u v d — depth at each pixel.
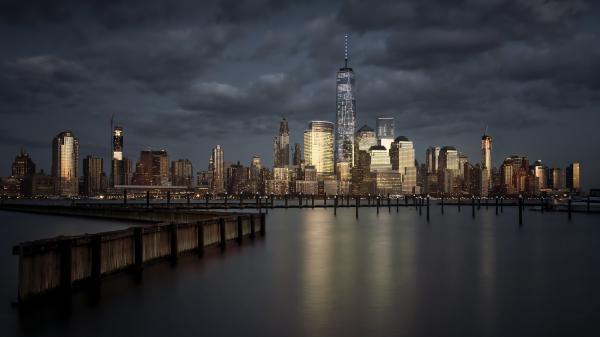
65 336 19.23
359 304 24.80
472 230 81.56
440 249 50.62
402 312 23.19
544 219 122.44
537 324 21.41
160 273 32.06
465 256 44.56
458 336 19.67
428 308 24.00
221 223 48.78
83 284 26.22
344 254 45.31
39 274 23.28
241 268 35.47
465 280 31.75
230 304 24.52
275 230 79.62
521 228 86.81
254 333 19.83
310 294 26.98
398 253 46.50
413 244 55.97
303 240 59.66
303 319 21.88
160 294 26.20
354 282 30.72
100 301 24.38
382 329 20.52
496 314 22.97
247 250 46.47
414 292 27.72
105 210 117.94
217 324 20.98
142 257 32.38
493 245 55.22
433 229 83.62
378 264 38.69
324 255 44.28
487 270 35.94
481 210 199.50
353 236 67.38
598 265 38.78
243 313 22.83
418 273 34.31
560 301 25.69
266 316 22.36
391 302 25.22
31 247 22.81
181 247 39.31
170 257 37.09
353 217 131.00
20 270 22.39
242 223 55.75
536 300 25.88
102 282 27.97
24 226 87.69
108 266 28.62
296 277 32.25
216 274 32.50
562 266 38.25
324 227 88.12
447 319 22.06
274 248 48.81
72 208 132.12
